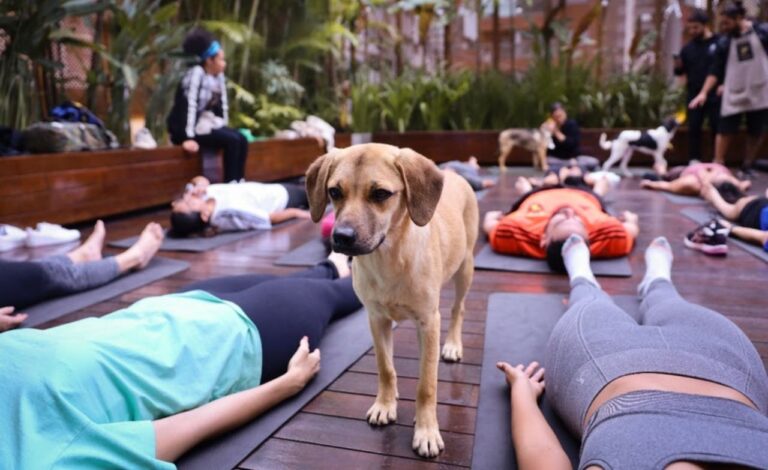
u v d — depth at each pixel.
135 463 1.36
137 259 3.47
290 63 9.40
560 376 1.62
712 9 10.24
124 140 6.14
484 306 2.88
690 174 6.09
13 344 1.36
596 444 1.13
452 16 11.20
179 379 1.63
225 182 6.20
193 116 6.06
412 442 1.70
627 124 9.67
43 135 4.93
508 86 10.27
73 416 1.31
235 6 8.50
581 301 1.93
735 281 3.14
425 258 1.68
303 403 1.92
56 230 4.36
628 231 3.83
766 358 2.18
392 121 10.55
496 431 1.73
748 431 1.08
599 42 11.35
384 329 1.83
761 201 4.12
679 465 0.99
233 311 1.89
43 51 5.51
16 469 1.19
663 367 1.35
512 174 8.50
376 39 11.50
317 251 4.04
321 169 1.67
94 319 1.65
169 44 6.27
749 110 6.80
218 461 1.59
